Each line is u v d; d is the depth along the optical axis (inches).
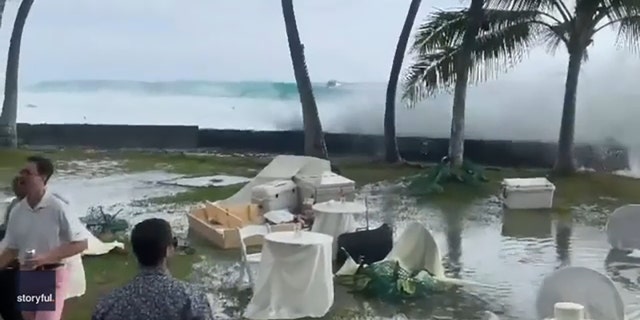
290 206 461.4
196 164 785.6
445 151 856.3
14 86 888.3
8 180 650.8
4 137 890.1
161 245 137.4
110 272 357.1
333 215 374.9
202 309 136.5
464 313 301.0
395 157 790.5
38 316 215.3
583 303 209.9
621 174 707.4
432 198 574.9
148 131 962.7
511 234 453.4
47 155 842.8
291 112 1300.4
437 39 668.7
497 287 337.7
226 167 762.8
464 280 348.8
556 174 685.3
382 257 362.0
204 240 426.6
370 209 530.0
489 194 593.0
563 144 687.7
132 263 374.0
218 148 957.2
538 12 651.5
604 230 464.4
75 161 801.6
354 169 737.6
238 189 616.7
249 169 748.6
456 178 622.2
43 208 213.8
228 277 352.2
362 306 308.5
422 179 621.0
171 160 818.2
